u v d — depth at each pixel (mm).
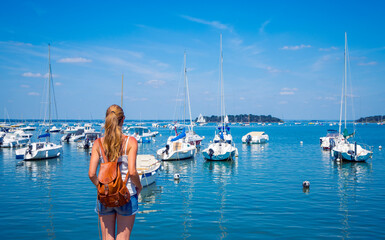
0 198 16094
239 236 10430
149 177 19547
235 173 24047
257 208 13805
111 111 3295
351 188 18000
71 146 52156
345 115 40438
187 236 10484
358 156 29266
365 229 11000
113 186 3023
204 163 30641
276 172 24250
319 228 11133
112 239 3246
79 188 18625
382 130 114562
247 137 56500
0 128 71438
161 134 92562
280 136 81188
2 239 10312
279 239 10133
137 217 12688
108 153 3148
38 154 32875
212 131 123625
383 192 16953
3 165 29516
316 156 35562
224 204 14594
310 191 17234
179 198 15977
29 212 13445
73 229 11250
